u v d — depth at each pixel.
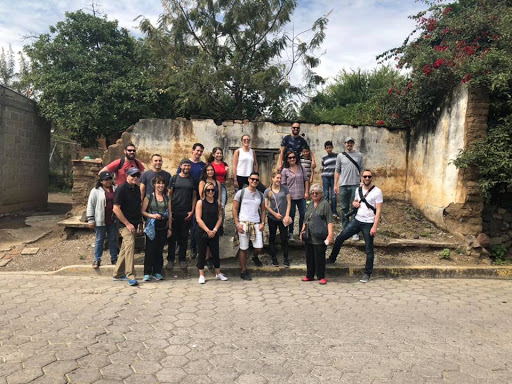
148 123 10.67
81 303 5.16
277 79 14.53
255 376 3.31
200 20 14.55
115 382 3.18
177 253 7.38
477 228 7.80
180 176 6.74
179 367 3.45
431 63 8.60
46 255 7.80
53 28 14.37
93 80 13.83
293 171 7.39
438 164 8.90
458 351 3.86
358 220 6.62
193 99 13.72
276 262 7.01
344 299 5.49
